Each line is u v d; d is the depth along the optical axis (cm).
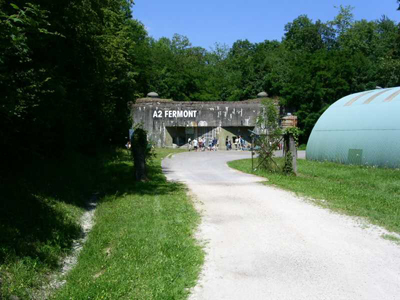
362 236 734
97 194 1316
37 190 974
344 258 616
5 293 495
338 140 2317
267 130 2772
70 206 1009
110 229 817
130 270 574
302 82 5156
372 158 2044
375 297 477
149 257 627
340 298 475
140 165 1516
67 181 1247
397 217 876
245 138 4784
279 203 1048
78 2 1202
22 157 1153
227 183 1455
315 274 552
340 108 2491
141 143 1533
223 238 732
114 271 575
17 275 546
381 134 2027
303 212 935
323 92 5075
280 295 486
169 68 6328
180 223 836
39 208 851
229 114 4656
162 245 680
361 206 998
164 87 6159
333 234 748
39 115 1059
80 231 860
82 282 556
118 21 2450
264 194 1193
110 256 651
